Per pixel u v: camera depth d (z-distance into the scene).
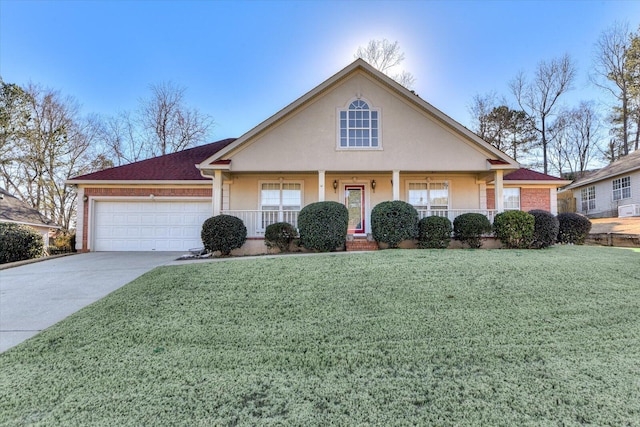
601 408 2.67
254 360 3.60
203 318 4.75
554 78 31.33
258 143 11.51
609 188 22.09
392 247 10.77
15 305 5.88
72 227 25.56
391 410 2.71
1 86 23.17
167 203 13.99
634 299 5.15
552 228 10.35
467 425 2.51
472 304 4.97
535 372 3.21
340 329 4.28
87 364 3.60
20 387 3.19
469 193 13.16
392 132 11.66
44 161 24.50
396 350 3.72
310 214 10.56
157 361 3.62
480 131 32.72
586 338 3.93
